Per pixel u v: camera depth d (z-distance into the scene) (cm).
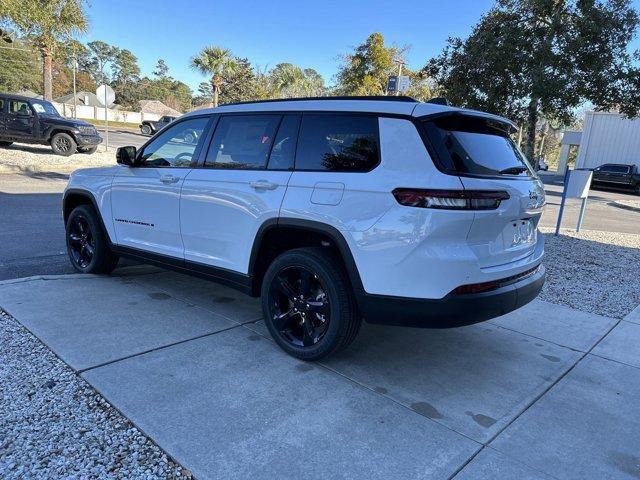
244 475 248
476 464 268
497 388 354
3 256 627
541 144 4141
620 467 274
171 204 450
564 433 303
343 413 308
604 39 728
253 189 386
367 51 3397
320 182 349
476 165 326
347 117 354
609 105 777
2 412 286
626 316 522
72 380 324
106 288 510
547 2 723
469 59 777
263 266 403
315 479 249
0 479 234
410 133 324
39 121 1817
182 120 471
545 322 494
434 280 309
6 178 1395
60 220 867
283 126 386
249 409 305
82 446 261
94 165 1738
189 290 521
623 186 2644
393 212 316
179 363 357
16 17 1206
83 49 1728
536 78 725
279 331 385
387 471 258
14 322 408
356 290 335
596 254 821
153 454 259
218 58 3962
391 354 399
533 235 389
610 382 373
